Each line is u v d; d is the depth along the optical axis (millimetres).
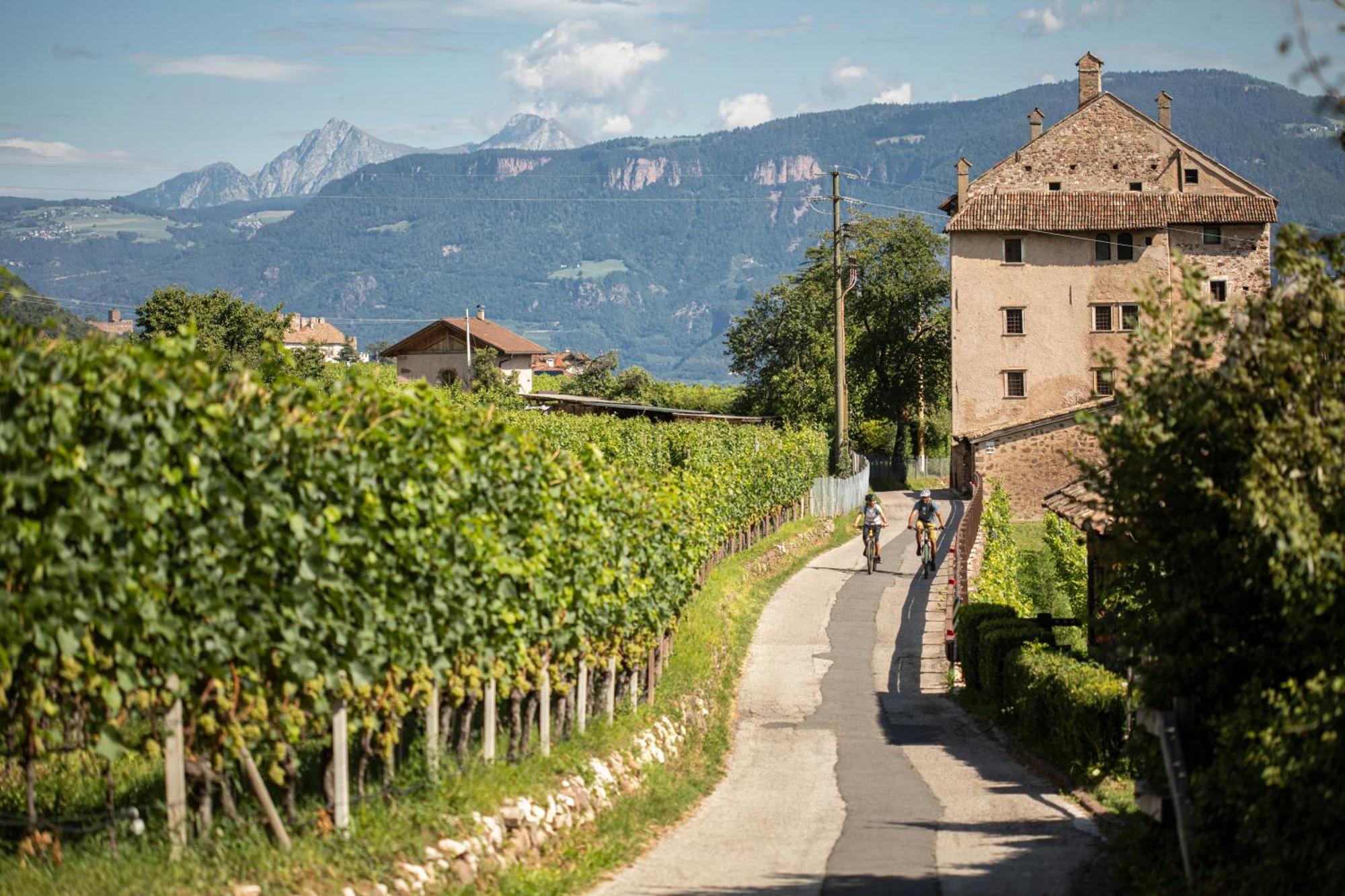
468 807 12312
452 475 12734
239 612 9625
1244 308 10891
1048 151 75250
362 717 11570
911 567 45750
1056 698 19375
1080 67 76000
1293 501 9625
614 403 75438
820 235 103438
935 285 98250
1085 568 37625
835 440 70375
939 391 100938
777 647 32844
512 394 75625
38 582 8078
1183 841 10750
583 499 16500
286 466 10047
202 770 9812
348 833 10891
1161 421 10969
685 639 26891
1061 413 61875
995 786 18547
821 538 54156
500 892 11477
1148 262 72812
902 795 18125
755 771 20562
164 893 8641
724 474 39469
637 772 17453
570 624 16266
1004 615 26625
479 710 16031
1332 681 9172
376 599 11141
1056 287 73812
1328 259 10656
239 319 56562
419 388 12453
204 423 9102
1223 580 10750
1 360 7914
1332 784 8859
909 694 27578
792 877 13023
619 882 12836
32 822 8992
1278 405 10320
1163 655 11250
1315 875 8938
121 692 9102
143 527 8641
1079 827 14992
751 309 103500
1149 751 11922
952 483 78500
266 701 10320
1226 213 72375
